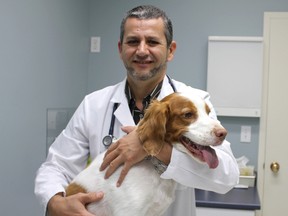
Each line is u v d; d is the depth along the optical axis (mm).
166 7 2898
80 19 2789
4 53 1741
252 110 2725
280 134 2838
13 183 1881
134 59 1305
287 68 2803
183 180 1116
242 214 2223
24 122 1970
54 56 2332
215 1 2848
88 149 1446
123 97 1428
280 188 2861
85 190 1174
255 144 2863
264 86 2828
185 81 2895
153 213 1155
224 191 1186
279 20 2797
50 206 1210
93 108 1453
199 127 1094
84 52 2914
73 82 2693
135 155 1106
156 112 1104
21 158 1955
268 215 2885
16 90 1868
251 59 2711
